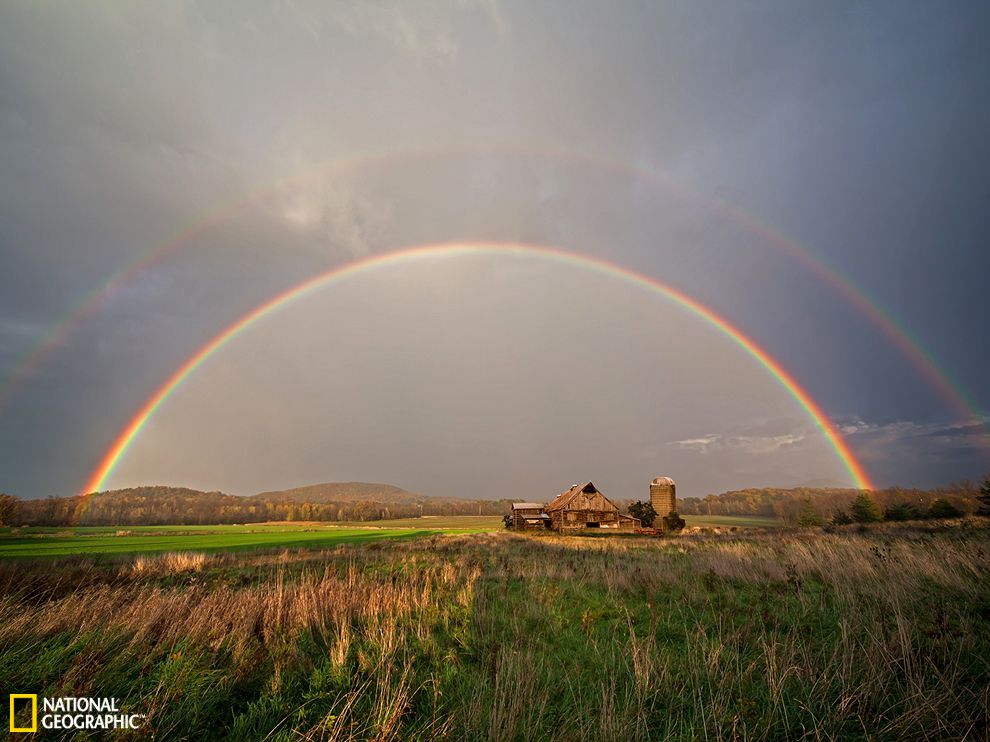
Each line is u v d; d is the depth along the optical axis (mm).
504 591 13305
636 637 8711
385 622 9156
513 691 6332
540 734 5633
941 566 11758
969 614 8516
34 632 8188
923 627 7727
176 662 6996
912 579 10648
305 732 5719
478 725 5703
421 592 12234
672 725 5742
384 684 6500
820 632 8352
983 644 7031
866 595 10016
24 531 97312
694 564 15992
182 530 108750
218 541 59000
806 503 96375
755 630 8711
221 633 8477
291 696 6609
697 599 10984
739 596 11367
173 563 23375
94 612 9273
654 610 10055
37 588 14023
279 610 9500
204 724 5949
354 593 11133
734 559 15930
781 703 5957
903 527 37750
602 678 6934
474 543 36500
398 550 30688
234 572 19969
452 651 7980
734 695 6328
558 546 32094
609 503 74750
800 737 5375
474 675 7098
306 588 11312
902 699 5840
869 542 19031
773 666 6473
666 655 7465
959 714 5551
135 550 44375
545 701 6230
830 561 13539
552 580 14555
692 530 71938
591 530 69750
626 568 16172
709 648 7805
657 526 73875
